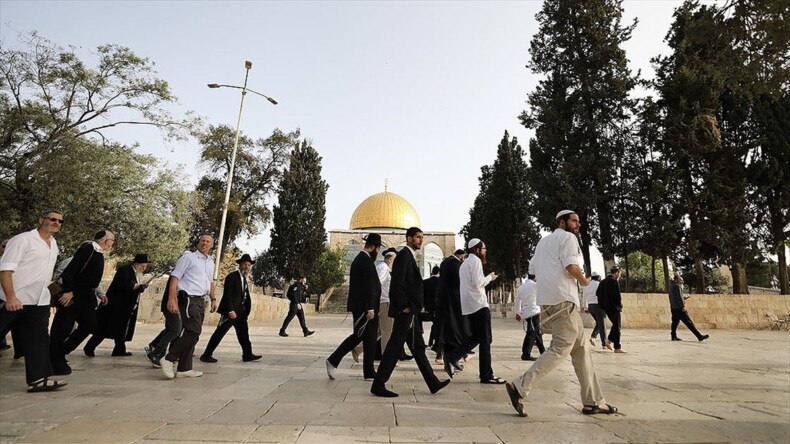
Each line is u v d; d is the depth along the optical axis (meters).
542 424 3.78
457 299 7.01
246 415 3.96
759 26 7.98
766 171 23.95
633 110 25.56
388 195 73.88
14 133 16.83
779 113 23.94
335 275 56.16
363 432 3.46
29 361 4.98
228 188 23.20
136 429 3.44
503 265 34.94
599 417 4.07
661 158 25.17
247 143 35.16
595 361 8.61
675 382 6.17
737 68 8.70
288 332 16.59
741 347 11.88
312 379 6.19
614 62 25.45
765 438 3.43
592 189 24.28
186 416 3.89
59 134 17.42
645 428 3.67
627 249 24.84
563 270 4.43
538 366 4.18
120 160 19.05
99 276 7.00
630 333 17.38
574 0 25.98
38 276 5.09
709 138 23.22
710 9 8.71
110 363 7.43
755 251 23.72
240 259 8.32
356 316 6.17
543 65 27.66
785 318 20.50
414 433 3.46
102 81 18.55
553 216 26.02
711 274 44.88
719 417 4.12
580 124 25.73
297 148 41.59
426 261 68.75
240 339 8.21
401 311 5.16
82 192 16.69
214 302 7.01
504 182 35.00
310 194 40.41
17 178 16.11
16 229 15.73
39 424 3.56
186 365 6.23
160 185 20.95
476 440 3.30
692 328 13.72
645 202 24.27
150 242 20.17
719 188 23.84
